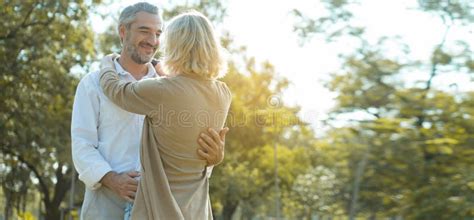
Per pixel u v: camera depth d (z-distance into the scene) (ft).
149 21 13.73
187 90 12.30
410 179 52.16
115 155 13.53
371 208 54.95
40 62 82.12
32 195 127.65
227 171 110.83
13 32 80.59
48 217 116.16
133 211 12.35
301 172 102.99
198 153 12.59
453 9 49.80
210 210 13.32
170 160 12.44
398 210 52.49
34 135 85.10
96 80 13.69
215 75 12.61
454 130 51.44
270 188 119.55
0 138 83.51
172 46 12.36
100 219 13.29
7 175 106.22
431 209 49.37
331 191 64.34
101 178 13.05
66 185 116.78
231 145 105.09
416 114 51.96
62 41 83.82
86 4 82.33
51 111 86.48
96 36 99.55
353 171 54.80
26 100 80.79
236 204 130.21
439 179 50.80
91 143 13.46
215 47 12.47
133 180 12.86
